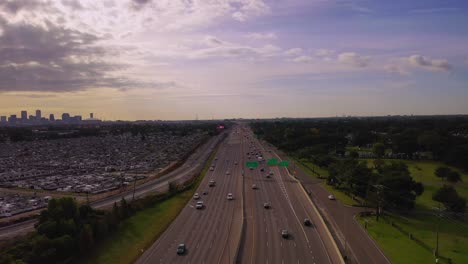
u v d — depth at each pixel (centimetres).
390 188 11669
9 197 14125
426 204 12450
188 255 7981
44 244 7606
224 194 14050
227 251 8181
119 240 8975
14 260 7306
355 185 13488
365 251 8212
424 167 19825
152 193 14362
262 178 17312
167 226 10050
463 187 15112
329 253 8056
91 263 7681
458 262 7688
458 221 10612
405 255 8012
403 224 10294
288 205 12256
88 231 8275
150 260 7738
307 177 17400
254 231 9556
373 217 10875
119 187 16262
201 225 10156
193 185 15650
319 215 10838
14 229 9806
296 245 8531
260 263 7512
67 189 15762
